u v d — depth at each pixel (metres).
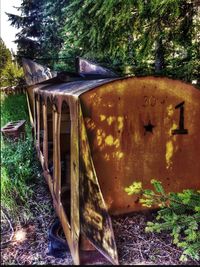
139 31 4.82
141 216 3.06
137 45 4.95
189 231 2.41
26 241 3.38
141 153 2.99
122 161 2.95
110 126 2.84
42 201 4.24
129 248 2.67
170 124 3.03
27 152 5.81
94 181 2.60
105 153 2.88
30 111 8.16
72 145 2.77
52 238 3.15
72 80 5.16
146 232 2.86
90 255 2.46
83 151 2.59
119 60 7.55
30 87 8.07
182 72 5.11
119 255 2.58
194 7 4.54
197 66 4.93
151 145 3.00
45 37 16.53
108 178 2.93
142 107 2.92
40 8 16.45
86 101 2.72
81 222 2.45
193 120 3.08
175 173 3.12
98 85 2.77
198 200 2.59
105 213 2.55
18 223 3.80
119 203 3.01
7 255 3.13
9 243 3.37
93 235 2.45
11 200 4.04
